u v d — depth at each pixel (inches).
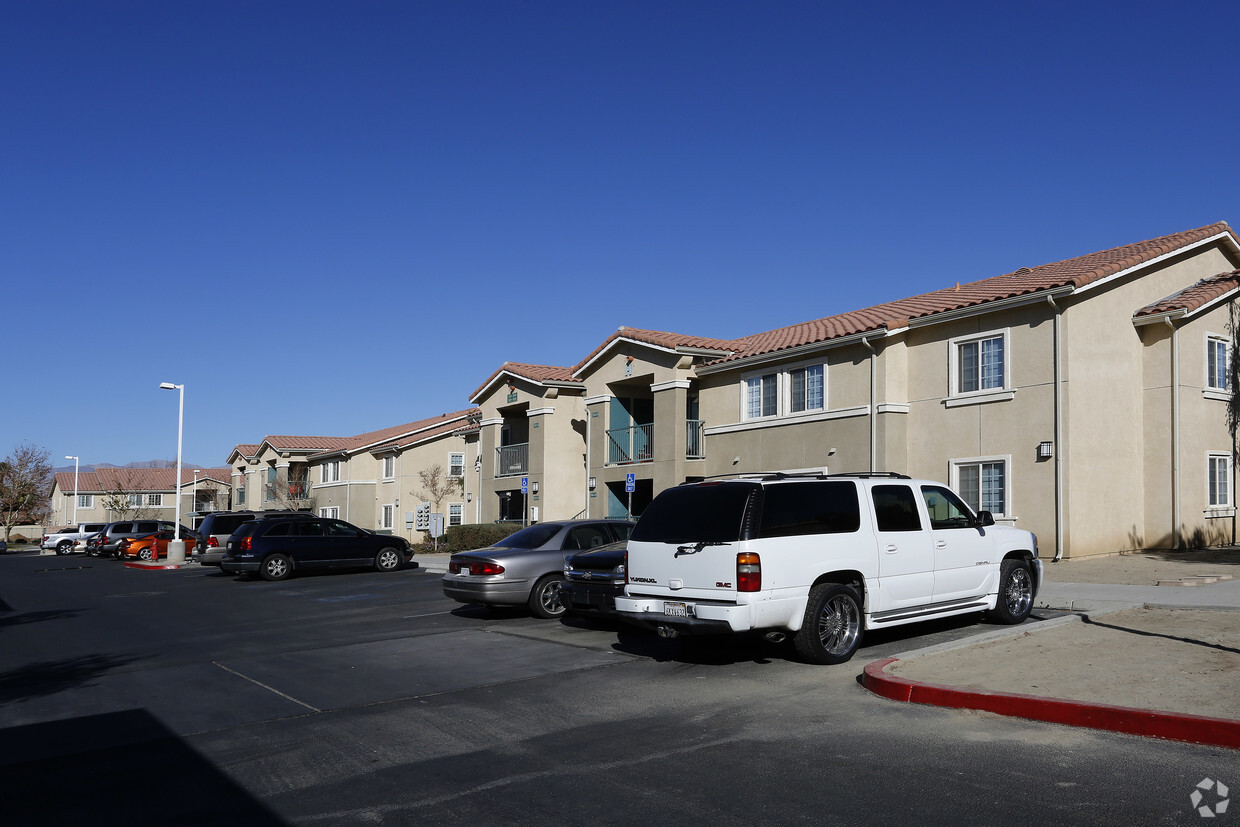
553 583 559.8
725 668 386.3
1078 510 732.7
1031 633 407.8
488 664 418.3
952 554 429.7
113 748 292.5
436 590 780.0
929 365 841.5
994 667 339.9
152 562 1422.2
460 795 235.9
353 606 682.2
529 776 249.3
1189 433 786.2
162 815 228.1
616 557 476.4
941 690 307.7
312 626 573.6
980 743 261.7
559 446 1279.5
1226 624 397.4
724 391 1042.1
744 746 269.6
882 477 419.5
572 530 578.9
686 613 374.6
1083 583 574.6
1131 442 782.5
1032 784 224.8
